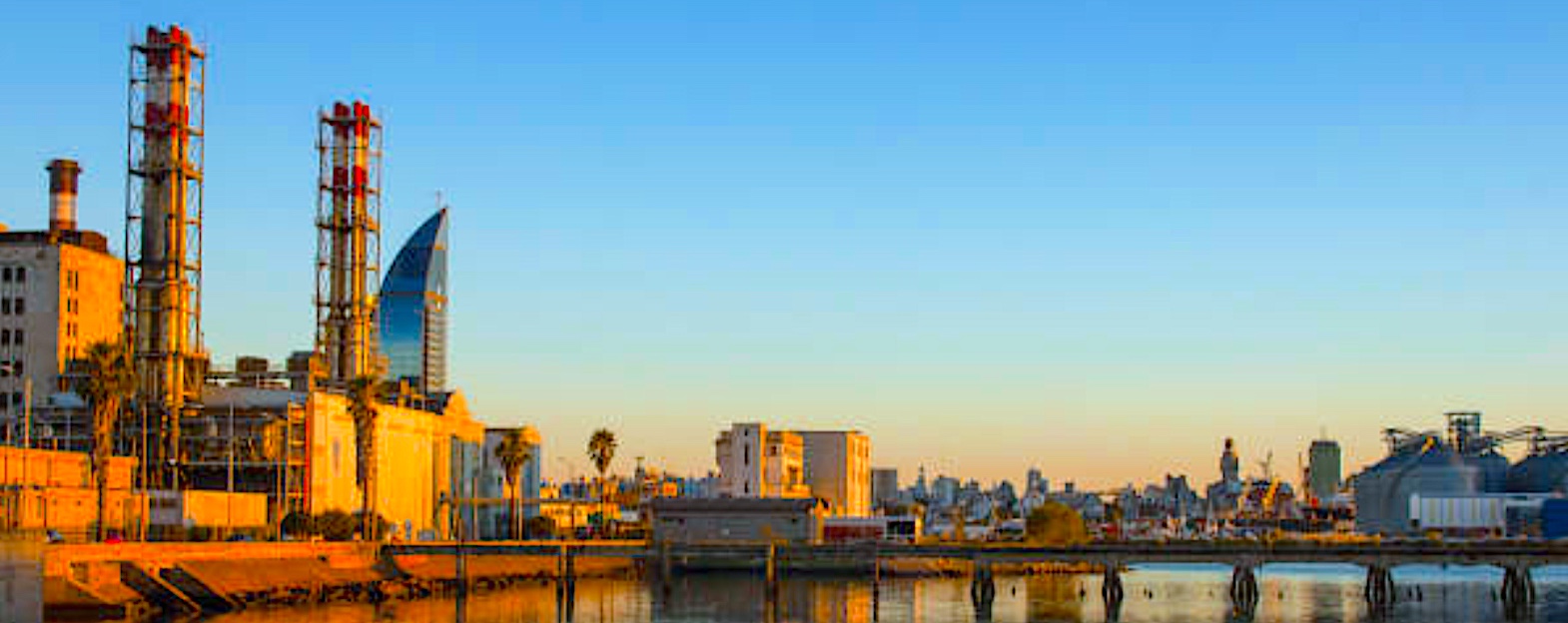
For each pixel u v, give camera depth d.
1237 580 192.12
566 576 197.75
